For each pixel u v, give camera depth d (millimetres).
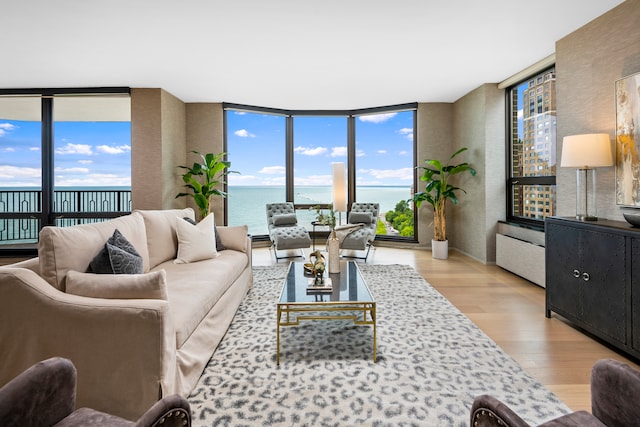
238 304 2959
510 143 4719
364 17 2908
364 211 5812
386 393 1735
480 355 2139
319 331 2512
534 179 4184
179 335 1706
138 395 1470
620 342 2111
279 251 5723
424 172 5730
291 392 1746
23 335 1508
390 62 3912
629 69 2562
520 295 3379
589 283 2357
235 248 3482
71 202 5266
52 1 2625
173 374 1556
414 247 5918
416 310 2932
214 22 2977
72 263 1772
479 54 3689
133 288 1579
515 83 4430
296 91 5055
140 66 4012
